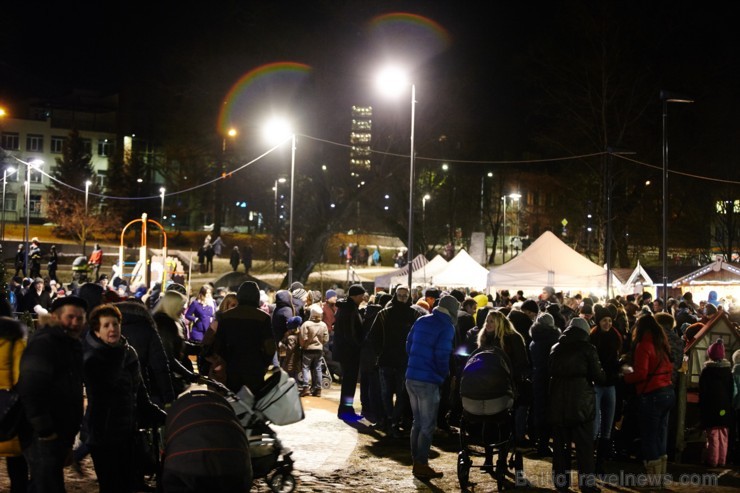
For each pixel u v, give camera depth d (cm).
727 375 1046
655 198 5219
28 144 9588
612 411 985
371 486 871
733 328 1138
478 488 888
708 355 1055
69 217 6806
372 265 6288
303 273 4328
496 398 870
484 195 8100
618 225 4872
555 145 5053
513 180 8969
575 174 5225
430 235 7219
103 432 629
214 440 547
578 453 880
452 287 2944
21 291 2317
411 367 928
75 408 613
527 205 8994
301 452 1028
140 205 8519
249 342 835
